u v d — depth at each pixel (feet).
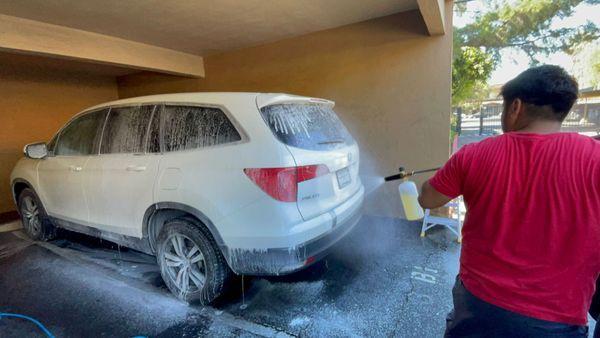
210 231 7.35
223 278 7.62
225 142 7.25
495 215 3.51
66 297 8.55
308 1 11.27
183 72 17.66
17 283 9.34
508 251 3.48
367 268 9.72
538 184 3.26
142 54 15.84
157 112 8.48
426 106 12.94
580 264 3.21
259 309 7.80
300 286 8.78
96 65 19.30
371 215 14.66
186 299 8.07
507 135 3.63
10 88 18.34
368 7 12.10
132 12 11.72
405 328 7.04
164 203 7.84
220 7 11.49
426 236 12.07
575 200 3.11
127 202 8.63
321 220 7.22
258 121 7.04
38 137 19.65
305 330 7.02
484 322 3.71
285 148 6.79
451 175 3.92
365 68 13.84
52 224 11.65
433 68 12.60
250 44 16.30
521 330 3.46
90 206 9.68
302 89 15.51
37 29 12.35
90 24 12.91
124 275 9.73
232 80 17.69
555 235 3.20
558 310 3.34
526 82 3.49
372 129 14.10
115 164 8.88
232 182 6.93
